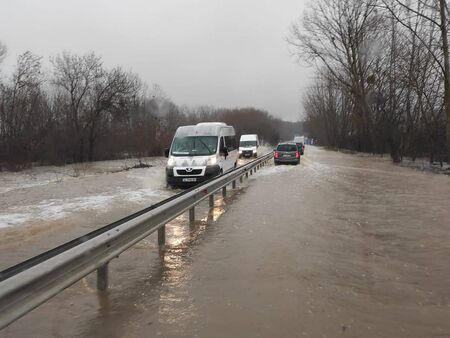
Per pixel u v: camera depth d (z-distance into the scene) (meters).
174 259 6.25
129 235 5.62
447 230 7.84
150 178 19.70
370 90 42.31
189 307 4.44
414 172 21.66
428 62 28.08
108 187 15.85
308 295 4.72
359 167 25.66
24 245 7.25
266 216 9.35
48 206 11.30
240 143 42.34
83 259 4.39
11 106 32.00
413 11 22.86
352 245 6.83
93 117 42.44
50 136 35.31
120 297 4.76
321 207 10.45
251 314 4.24
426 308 4.40
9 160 29.02
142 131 47.22
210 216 9.71
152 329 3.94
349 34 41.41
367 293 4.80
